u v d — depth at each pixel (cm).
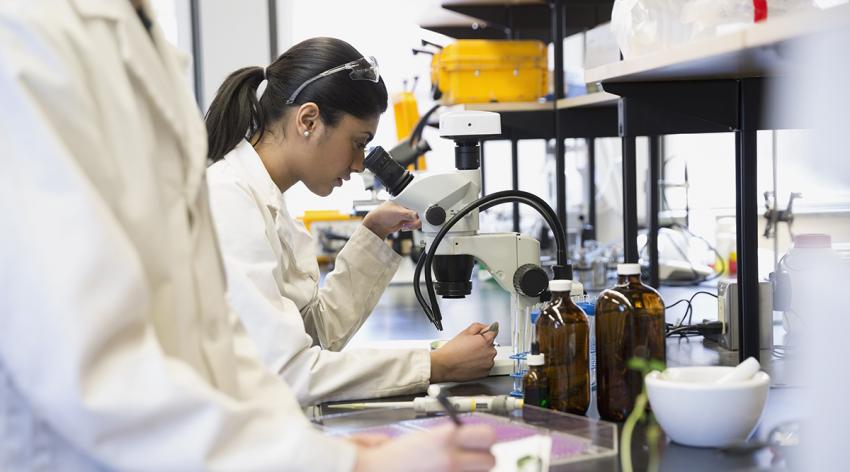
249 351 107
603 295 146
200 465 76
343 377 167
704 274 358
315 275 210
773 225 267
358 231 218
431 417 145
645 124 215
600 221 481
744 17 173
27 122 75
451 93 367
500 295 370
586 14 413
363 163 199
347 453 82
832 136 124
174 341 88
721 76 179
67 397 72
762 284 202
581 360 150
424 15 462
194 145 94
